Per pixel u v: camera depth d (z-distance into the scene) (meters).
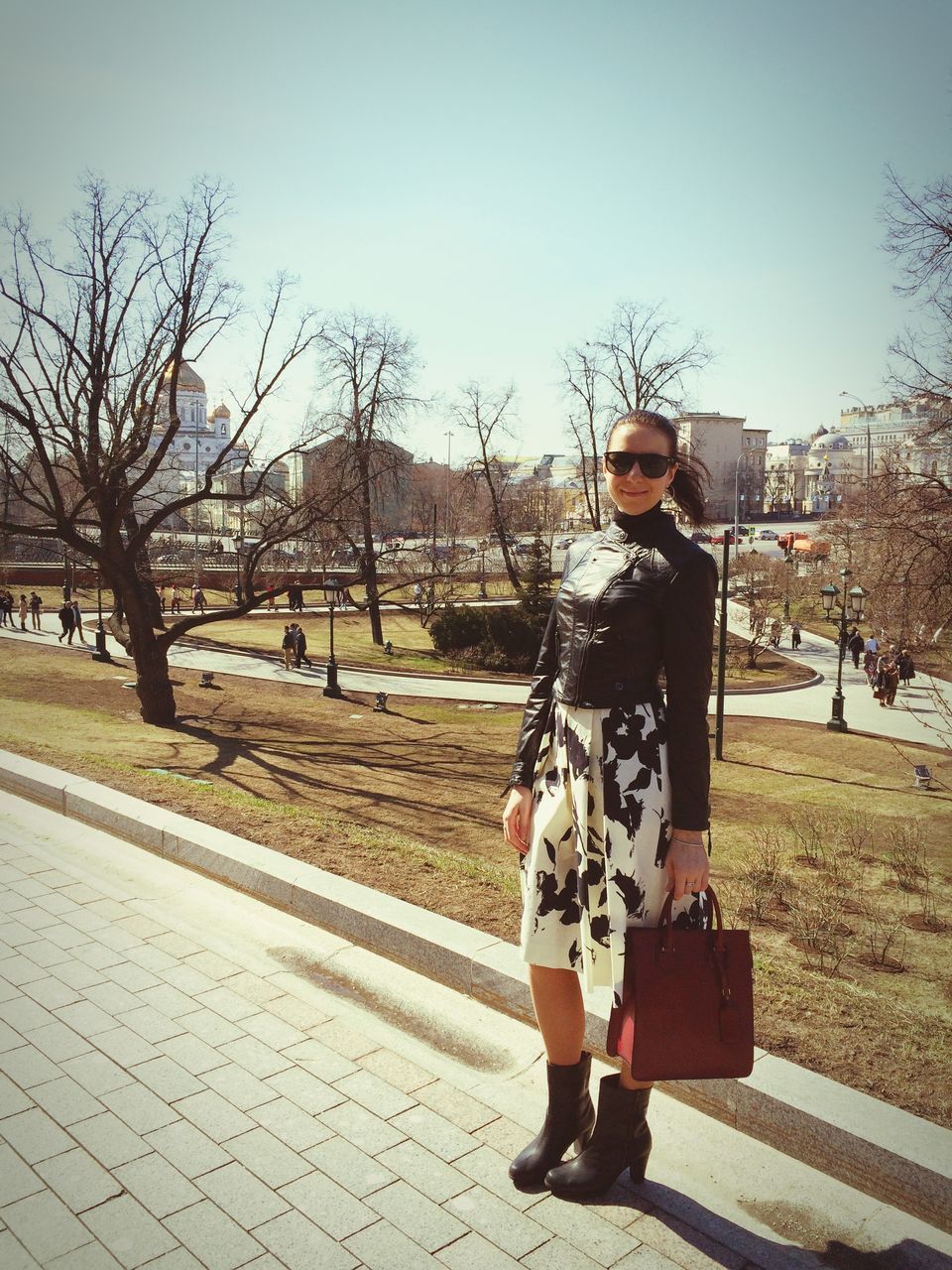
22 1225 2.46
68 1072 3.21
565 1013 2.63
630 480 2.48
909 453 19.47
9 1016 3.60
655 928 2.37
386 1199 2.59
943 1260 2.37
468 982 3.79
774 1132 2.82
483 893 5.02
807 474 161.75
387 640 45.81
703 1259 2.38
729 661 43.94
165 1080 3.17
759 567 57.72
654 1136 2.88
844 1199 2.59
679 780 2.38
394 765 18.14
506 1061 3.34
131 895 4.87
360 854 5.74
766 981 3.91
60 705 23.36
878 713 31.70
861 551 21.77
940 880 11.44
